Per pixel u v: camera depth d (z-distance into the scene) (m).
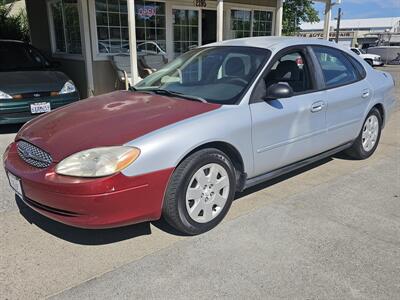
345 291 2.43
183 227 3.00
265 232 3.13
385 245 2.94
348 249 2.89
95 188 2.55
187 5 11.21
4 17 14.64
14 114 6.06
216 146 3.17
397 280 2.53
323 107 3.96
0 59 7.23
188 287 2.47
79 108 3.47
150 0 10.33
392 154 5.21
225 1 12.23
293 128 3.67
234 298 2.37
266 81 3.63
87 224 2.65
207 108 3.18
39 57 7.64
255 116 3.31
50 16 10.41
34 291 2.45
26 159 2.97
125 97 3.68
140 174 2.67
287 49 3.77
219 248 2.91
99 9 9.13
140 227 3.23
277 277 2.56
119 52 9.77
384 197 3.80
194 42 11.69
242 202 3.69
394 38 39.97
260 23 13.62
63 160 2.67
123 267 2.69
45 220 3.36
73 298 2.38
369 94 4.62
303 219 3.35
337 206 3.60
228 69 3.68
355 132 4.58
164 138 2.78
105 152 2.63
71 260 2.78
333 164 4.78
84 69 9.27
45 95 6.28
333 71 4.28
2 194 3.91
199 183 3.03
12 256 2.83
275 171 3.71
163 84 3.91
